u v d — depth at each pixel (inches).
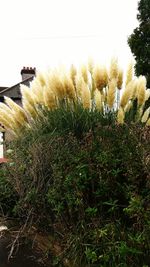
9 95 676.1
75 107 169.3
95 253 95.3
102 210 107.1
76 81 177.6
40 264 117.5
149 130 114.6
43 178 123.7
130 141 112.0
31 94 178.9
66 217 112.8
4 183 139.3
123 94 169.9
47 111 173.9
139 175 100.3
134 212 94.1
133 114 176.6
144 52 685.9
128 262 91.1
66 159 119.7
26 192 124.6
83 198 108.9
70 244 105.7
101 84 178.7
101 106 169.6
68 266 106.5
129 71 184.9
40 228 123.4
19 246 125.9
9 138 179.8
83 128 156.3
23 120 177.0
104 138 123.4
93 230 102.0
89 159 110.3
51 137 141.3
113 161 106.0
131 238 90.7
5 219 133.4
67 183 109.7
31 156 132.3
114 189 105.8
